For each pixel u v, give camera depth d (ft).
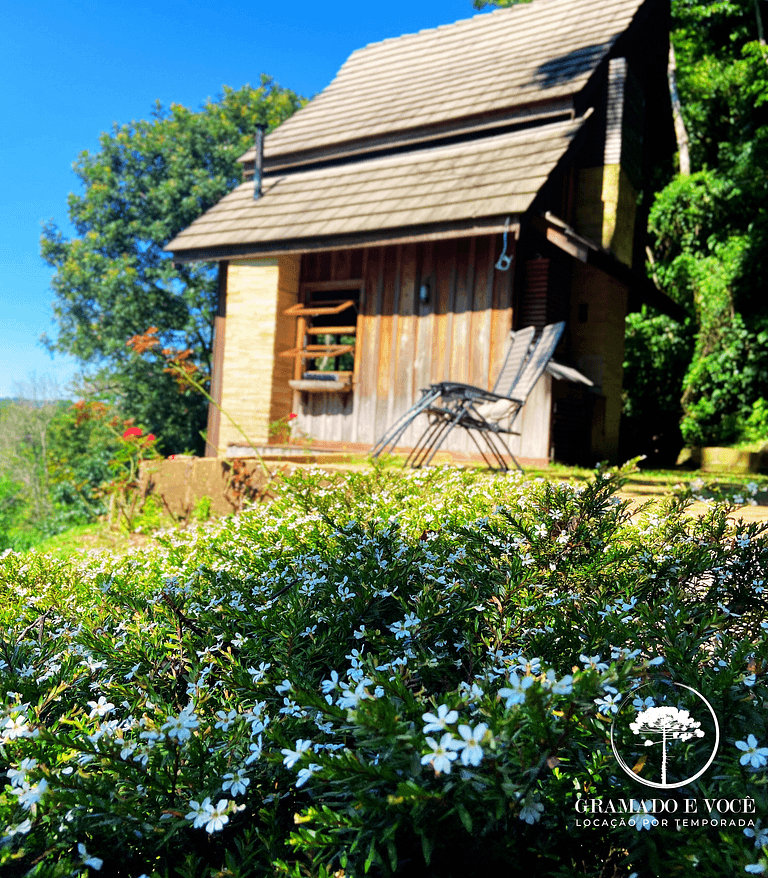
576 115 31.63
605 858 3.51
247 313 35.37
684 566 5.53
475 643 4.73
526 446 27.99
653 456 47.85
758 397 46.16
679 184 52.85
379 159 37.27
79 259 83.35
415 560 6.06
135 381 76.95
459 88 37.83
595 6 38.99
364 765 2.97
